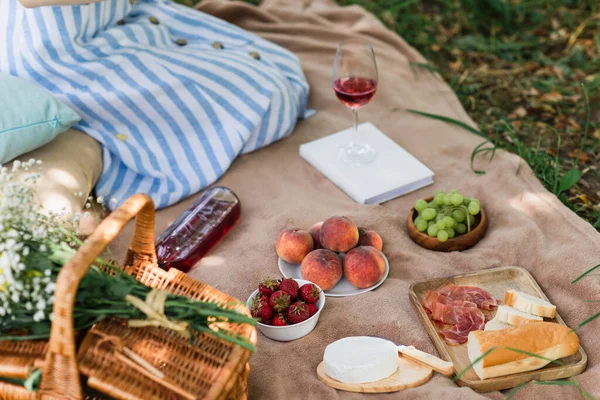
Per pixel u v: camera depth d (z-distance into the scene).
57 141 2.46
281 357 1.93
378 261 2.13
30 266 1.48
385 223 2.40
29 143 2.28
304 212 2.51
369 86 2.39
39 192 2.24
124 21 2.85
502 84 3.56
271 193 2.69
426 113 3.09
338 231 2.16
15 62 2.50
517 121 3.25
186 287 1.69
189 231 2.29
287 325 1.94
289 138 3.01
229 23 3.46
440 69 3.73
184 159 2.69
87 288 1.50
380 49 3.57
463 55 3.85
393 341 1.98
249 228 2.48
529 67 3.69
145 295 1.55
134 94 2.57
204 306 1.55
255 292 2.01
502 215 2.41
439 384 1.78
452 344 1.91
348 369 1.78
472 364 1.75
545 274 2.15
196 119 2.70
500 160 2.71
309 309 1.98
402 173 2.66
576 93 3.44
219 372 1.48
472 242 2.32
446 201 2.33
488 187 2.58
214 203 2.41
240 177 2.76
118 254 2.37
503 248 2.26
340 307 2.07
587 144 3.05
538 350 1.77
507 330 1.81
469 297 2.03
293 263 2.23
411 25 4.16
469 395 1.70
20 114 2.25
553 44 3.90
